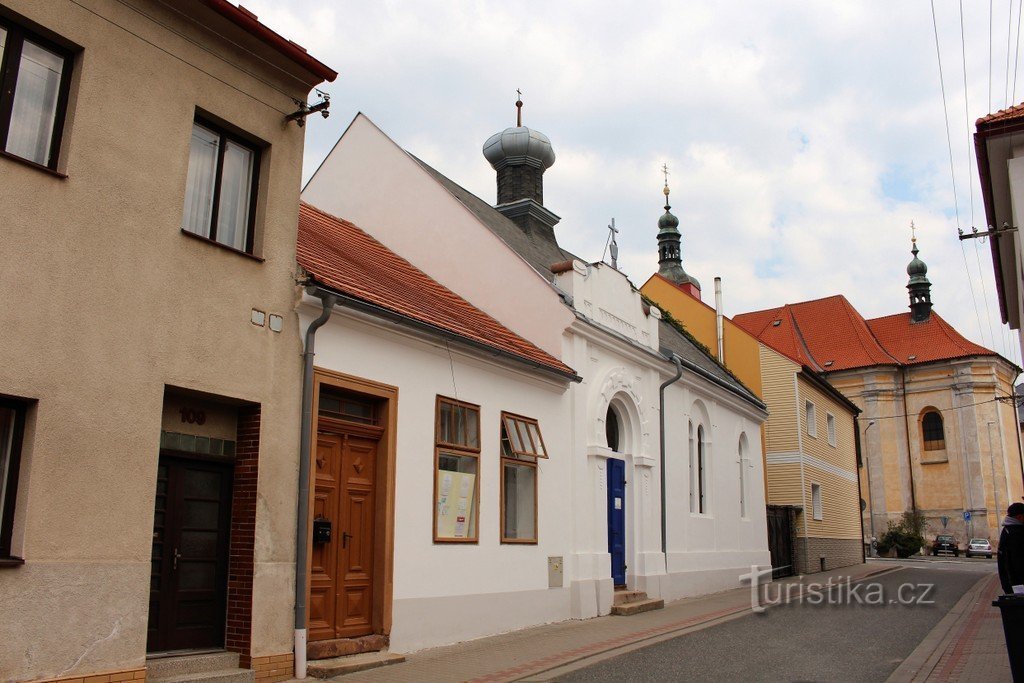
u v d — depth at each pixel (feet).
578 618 47.88
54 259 23.82
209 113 29.27
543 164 77.77
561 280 52.49
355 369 34.42
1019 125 43.19
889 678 31.09
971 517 197.47
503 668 32.83
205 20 28.84
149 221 26.61
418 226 55.21
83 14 25.40
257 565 28.78
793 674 31.89
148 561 25.21
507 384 44.65
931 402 207.21
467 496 40.60
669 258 169.48
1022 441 214.90
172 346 26.86
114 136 25.88
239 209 30.91
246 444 29.71
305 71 32.40
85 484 23.82
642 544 57.21
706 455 72.28
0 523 22.41
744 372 102.73
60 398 23.50
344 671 30.63
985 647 38.63
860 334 216.74
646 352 59.52
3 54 23.85
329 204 58.75
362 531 34.73
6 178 22.91
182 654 27.12
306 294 31.81
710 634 43.24
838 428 119.34
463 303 51.16
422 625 36.47
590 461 51.75
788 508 95.09
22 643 21.91
